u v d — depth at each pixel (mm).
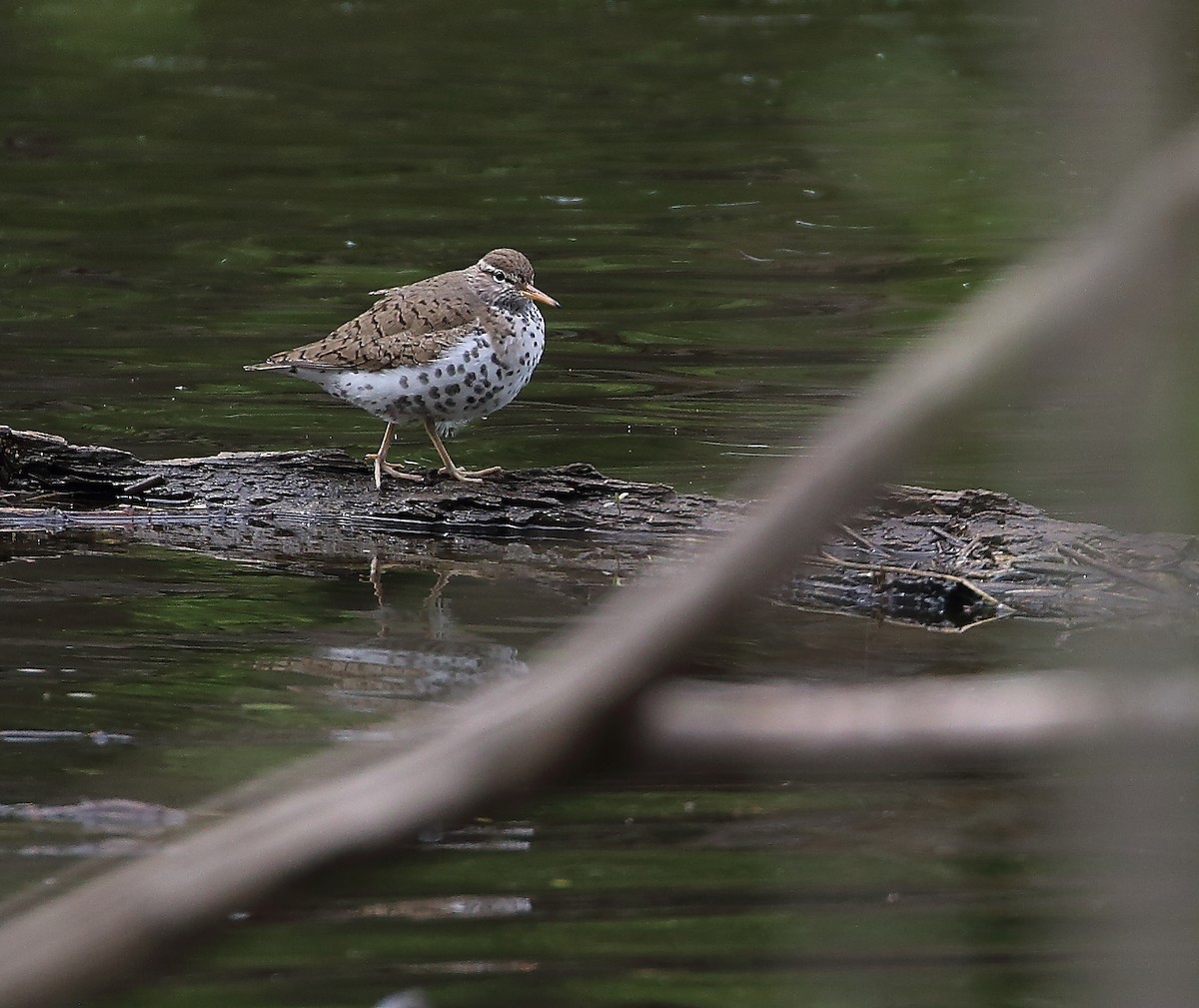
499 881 8641
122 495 16859
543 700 1375
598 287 25500
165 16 45656
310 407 20406
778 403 17750
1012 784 9453
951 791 9391
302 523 16438
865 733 1396
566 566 15180
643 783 9883
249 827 1344
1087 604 13242
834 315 20547
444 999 7336
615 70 42062
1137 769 1411
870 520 14820
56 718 10812
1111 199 1288
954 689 1475
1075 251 1312
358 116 38281
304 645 12594
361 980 7562
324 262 27391
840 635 12727
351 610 13695
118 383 21078
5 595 14008
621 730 1365
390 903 8336
